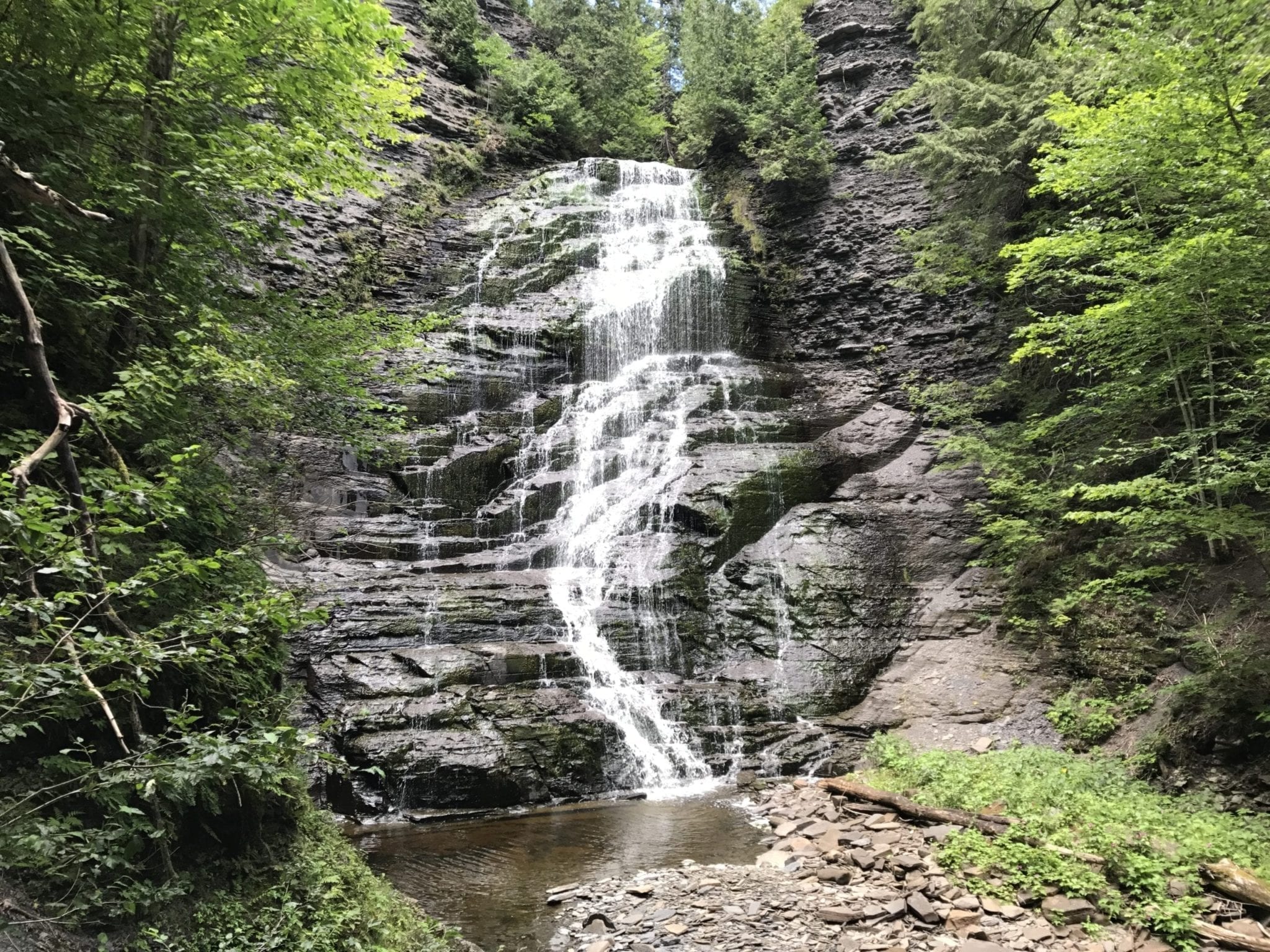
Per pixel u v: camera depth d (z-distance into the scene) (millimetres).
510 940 6391
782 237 25188
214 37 7664
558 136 30453
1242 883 6371
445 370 11180
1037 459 14633
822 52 27812
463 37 28953
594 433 18844
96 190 7234
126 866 4449
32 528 3451
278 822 5887
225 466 9719
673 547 15500
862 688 13234
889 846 8008
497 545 16250
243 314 8664
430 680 11430
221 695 6055
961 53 17469
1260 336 9539
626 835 9000
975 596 14344
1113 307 9758
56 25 6648
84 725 4816
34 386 6098
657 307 22031
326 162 9000
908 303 21516
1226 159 8719
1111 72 10148
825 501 17250
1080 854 7074
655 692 12547
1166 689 10391
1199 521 9609
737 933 6387
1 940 3518
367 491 16047
